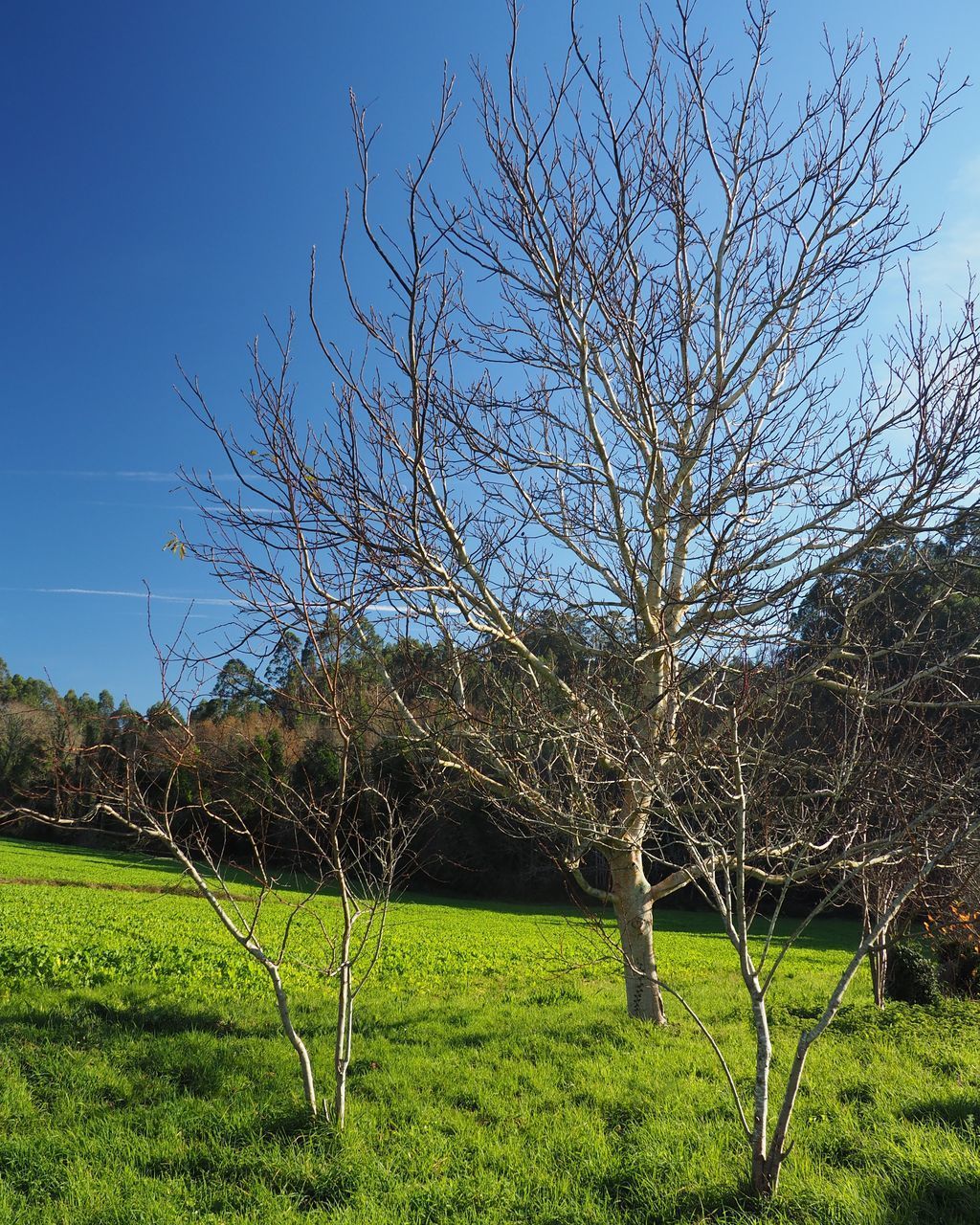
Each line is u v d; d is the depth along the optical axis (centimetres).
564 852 855
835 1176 561
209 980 1324
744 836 533
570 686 766
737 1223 493
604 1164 598
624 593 881
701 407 714
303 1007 1139
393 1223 510
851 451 702
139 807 581
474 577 763
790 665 688
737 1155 596
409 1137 651
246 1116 671
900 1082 770
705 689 761
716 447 661
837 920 3597
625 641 738
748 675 551
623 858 1016
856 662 815
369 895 729
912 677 707
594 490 945
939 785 576
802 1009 1142
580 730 651
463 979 1580
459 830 3434
